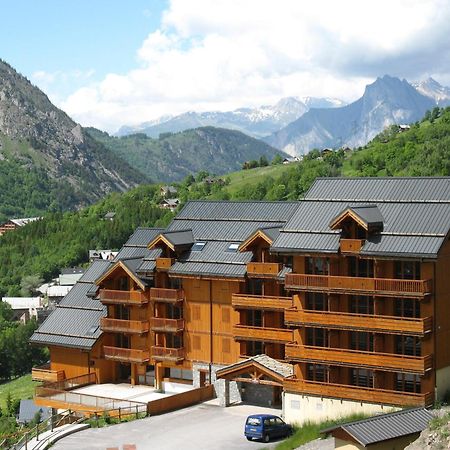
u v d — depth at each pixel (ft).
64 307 294.25
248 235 252.21
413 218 203.62
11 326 611.47
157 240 258.78
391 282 197.06
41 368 297.33
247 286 244.22
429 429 161.79
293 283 212.23
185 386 258.78
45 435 222.07
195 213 272.31
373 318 199.82
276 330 232.12
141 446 202.80
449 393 202.49
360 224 201.36
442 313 200.44
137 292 263.08
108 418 231.30
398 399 195.11
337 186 224.94
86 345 273.75
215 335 250.98
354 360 202.80
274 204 259.19
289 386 213.25
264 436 200.44
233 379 231.71
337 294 208.44
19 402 345.92
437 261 197.67
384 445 162.61
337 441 166.61
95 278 299.17
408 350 200.85
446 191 207.82
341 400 204.23
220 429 214.90
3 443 227.61
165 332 259.19
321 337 213.05
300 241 212.84
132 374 273.33
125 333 268.00
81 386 273.95
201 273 246.47
